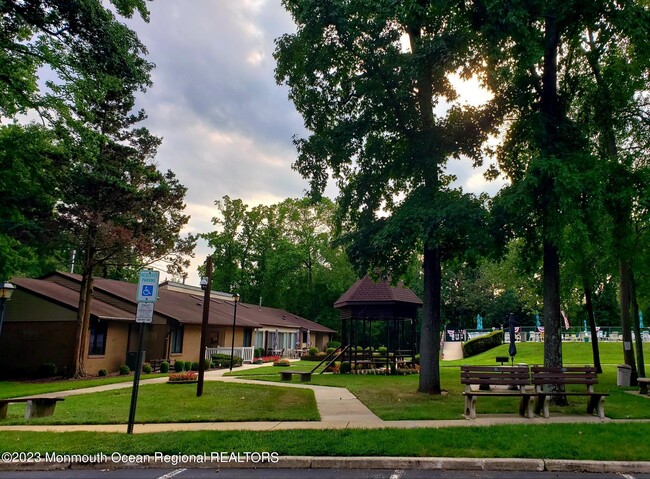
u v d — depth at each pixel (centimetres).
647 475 647
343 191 1672
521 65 1196
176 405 1238
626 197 1134
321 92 1543
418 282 5716
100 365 2480
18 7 1544
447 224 1202
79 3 1512
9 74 1605
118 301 2811
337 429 860
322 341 5609
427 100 1486
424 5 1252
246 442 768
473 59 1305
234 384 1777
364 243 1484
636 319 1966
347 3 1330
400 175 1609
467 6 1212
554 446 725
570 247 1130
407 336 5331
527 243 1369
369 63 1418
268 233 6147
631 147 1889
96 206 2259
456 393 1459
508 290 5894
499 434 800
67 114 1684
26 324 2455
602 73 1437
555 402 1196
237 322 3406
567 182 1040
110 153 2280
